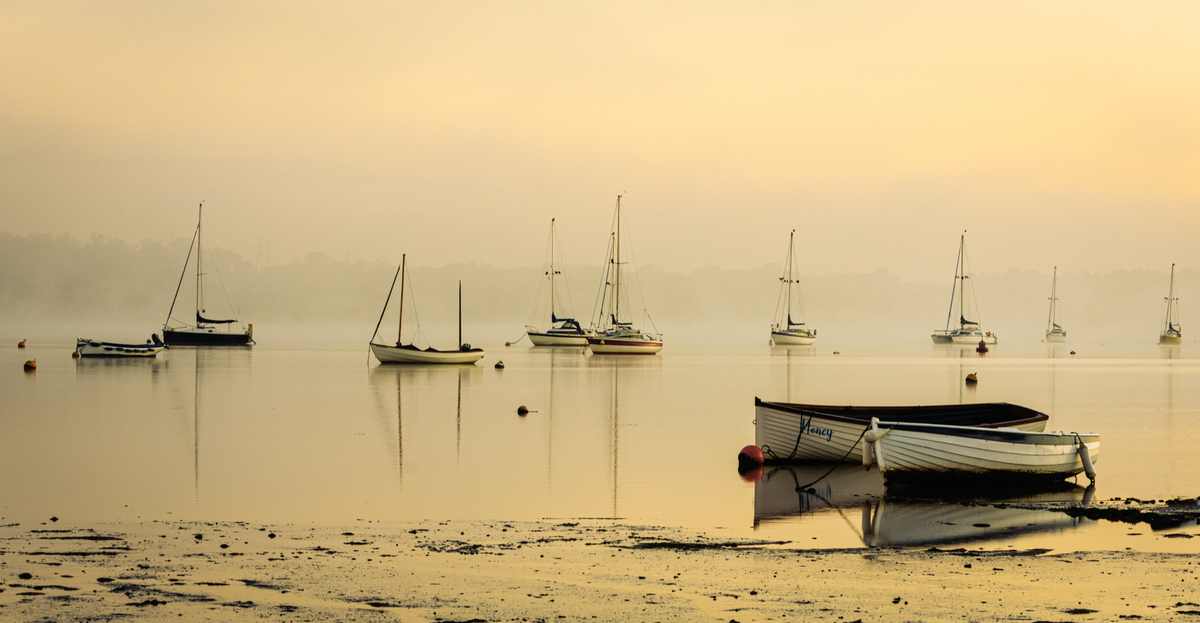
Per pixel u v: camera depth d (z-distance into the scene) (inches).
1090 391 2431.1
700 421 1601.9
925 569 618.8
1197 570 616.4
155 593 550.6
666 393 2240.4
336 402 1923.0
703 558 652.7
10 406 1784.0
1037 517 807.7
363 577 593.0
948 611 522.0
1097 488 960.9
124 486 939.3
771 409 1113.4
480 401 1975.9
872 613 519.2
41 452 1177.4
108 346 3747.5
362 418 1617.9
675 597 552.1
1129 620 505.0
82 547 669.3
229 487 938.1
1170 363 4252.0
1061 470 980.6
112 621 498.3
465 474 1031.0
